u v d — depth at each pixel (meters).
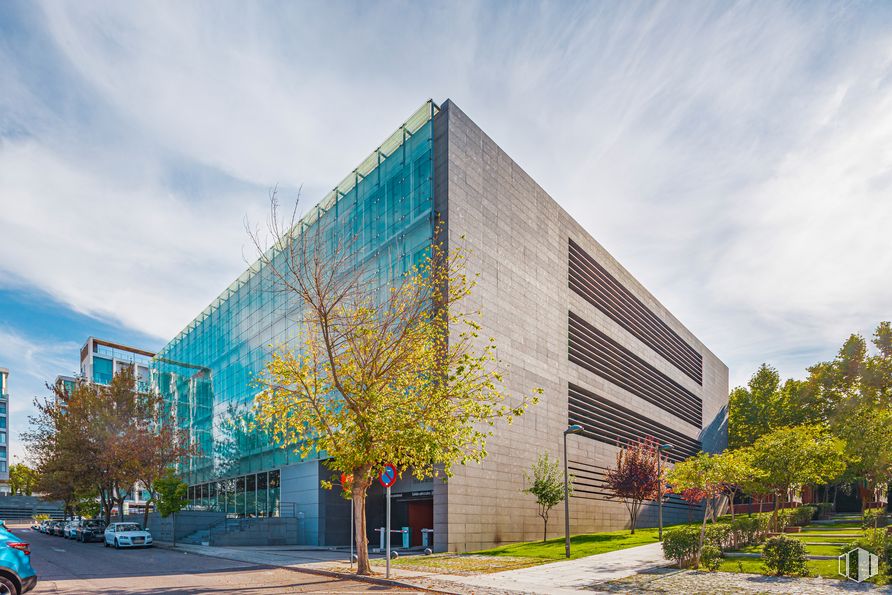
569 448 37.28
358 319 20.58
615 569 19.12
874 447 29.97
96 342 109.81
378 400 18.72
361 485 19.30
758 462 31.73
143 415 47.09
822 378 56.28
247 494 44.03
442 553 26.55
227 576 19.12
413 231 31.67
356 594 14.95
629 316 50.03
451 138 30.84
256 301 46.03
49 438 47.84
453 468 27.83
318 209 40.81
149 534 33.22
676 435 57.44
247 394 45.62
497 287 32.38
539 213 37.81
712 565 18.16
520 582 16.77
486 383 20.47
